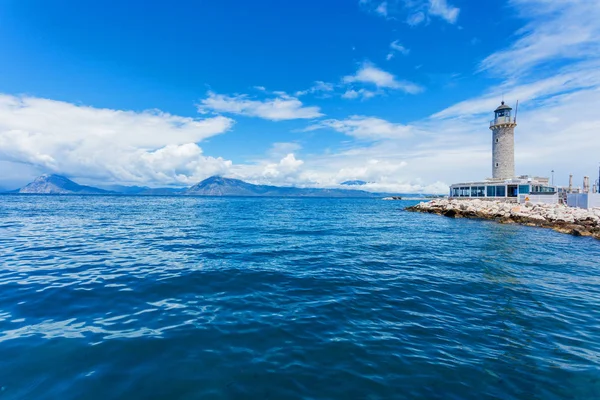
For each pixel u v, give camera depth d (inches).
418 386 213.6
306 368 230.2
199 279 444.5
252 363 234.2
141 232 966.4
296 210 2536.9
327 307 350.9
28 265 513.3
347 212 2316.7
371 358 246.7
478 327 311.3
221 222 1346.0
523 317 339.0
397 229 1159.0
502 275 512.1
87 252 631.8
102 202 3666.3
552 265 595.8
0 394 190.7
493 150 2397.9
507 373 232.7
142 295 374.9
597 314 351.9
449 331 300.2
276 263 555.2
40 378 207.6
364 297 387.2
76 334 269.7
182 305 346.0
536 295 413.7
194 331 281.7
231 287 414.0
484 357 254.4
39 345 248.7
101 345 251.8
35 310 321.1
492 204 1904.5
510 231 1145.4
